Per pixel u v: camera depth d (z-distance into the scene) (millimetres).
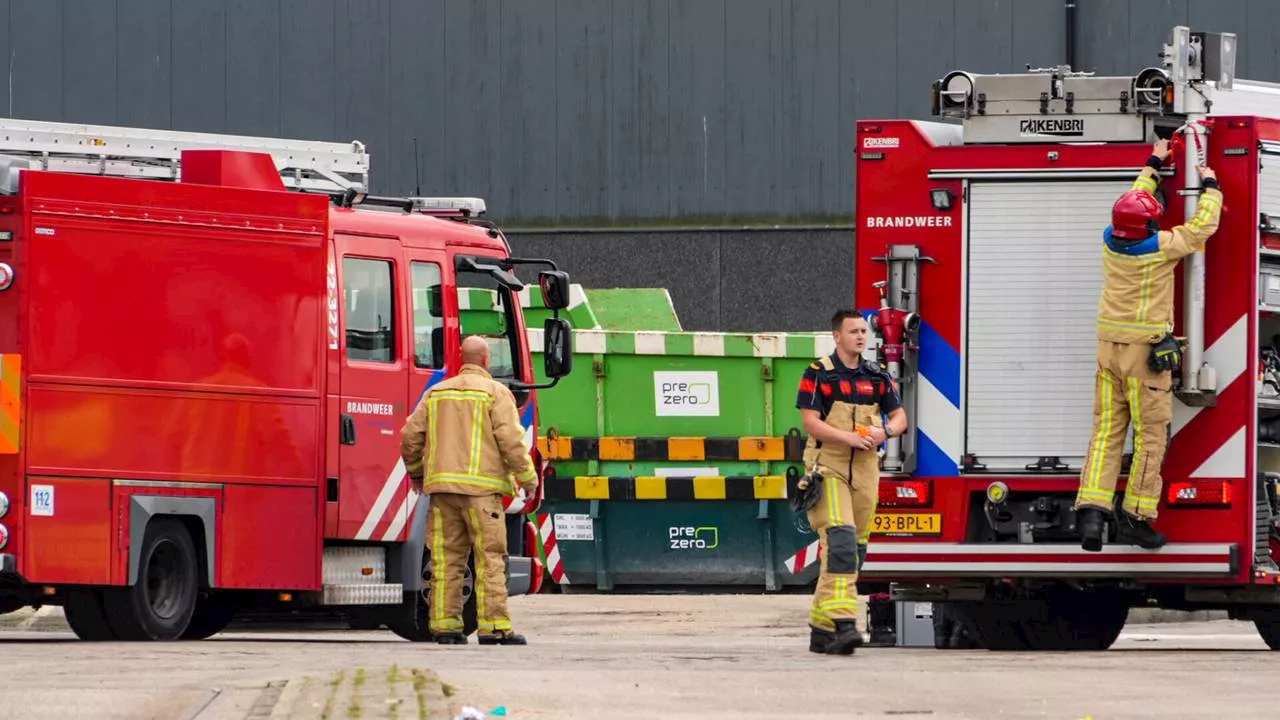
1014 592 44219
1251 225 41312
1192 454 41750
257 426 43562
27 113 84812
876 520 43094
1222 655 40312
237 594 45250
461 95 85875
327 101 85875
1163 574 41875
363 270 46812
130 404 41438
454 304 49062
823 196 84812
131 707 27047
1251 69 82312
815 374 39531
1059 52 83562
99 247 41094
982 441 42781
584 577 69125
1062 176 42500
